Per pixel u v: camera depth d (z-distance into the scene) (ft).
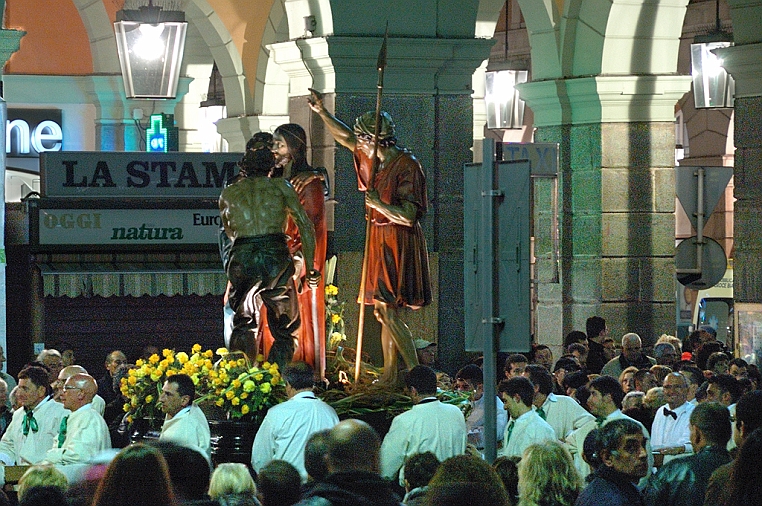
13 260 75.25
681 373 55.26
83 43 112.98
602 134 86.48
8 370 75.46
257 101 108.17
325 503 29.50
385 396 56.13
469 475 28.12
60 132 112.68
